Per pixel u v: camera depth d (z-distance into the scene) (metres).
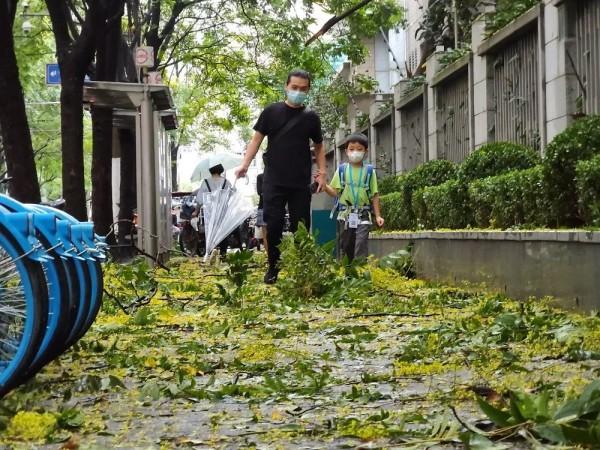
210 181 21.39
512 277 10.63
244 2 28.23
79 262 5.93
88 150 56.44
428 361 6.44
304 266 11.13
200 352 7.09
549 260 9.45
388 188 23.47
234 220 20.03
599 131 10.20
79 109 18.73
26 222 4.94
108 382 5.59
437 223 16.19
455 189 14.84
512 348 6.87
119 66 26.55
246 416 4.80
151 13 27.27
